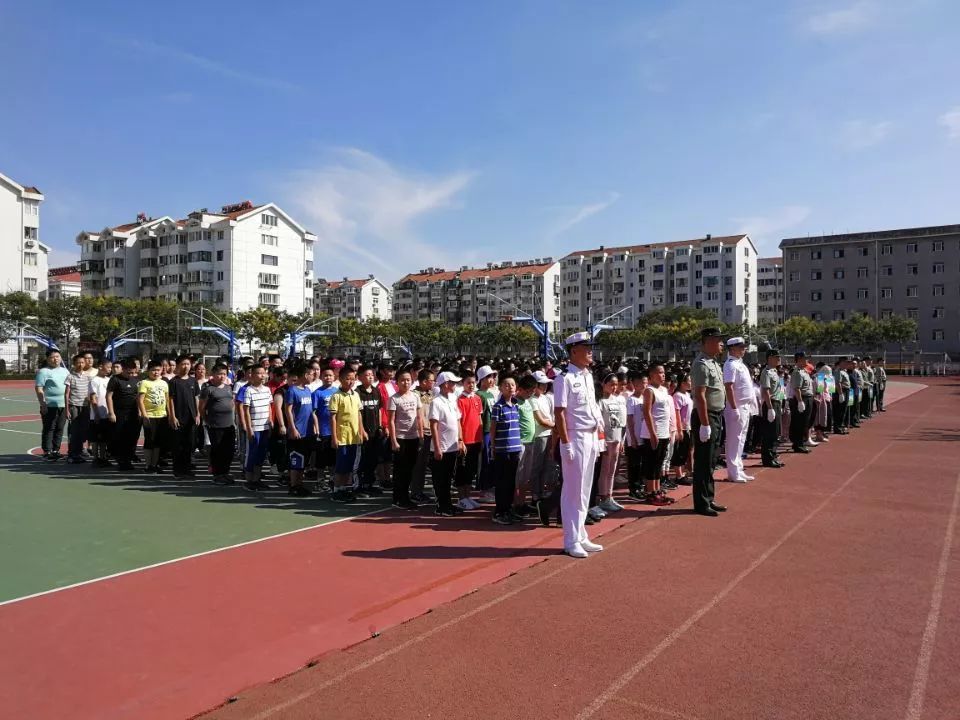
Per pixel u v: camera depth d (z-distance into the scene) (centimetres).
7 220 5888
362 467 902
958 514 764
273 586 528
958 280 6369
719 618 465
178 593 511
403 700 355
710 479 774
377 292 11788
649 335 6669
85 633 437
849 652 412
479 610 480
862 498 851
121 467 1089
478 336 7719
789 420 1315
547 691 365
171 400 1021
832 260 6969
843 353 6606
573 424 616
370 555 612
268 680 377
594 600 500
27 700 352
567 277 9550
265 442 933
